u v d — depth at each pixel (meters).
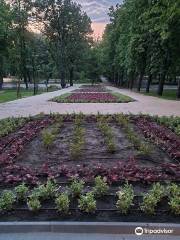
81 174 6.20
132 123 12.62
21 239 4.15
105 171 6.25
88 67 73.19
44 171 6.32
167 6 14.09
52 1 59.69
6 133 10.16
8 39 39.53
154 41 29.22
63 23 61.25
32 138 9.71
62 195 4.81
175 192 4.99
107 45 66.00
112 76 77.81
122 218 4.47
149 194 4.88
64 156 7.73
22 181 5.84
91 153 7.97
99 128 11.16
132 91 42.44
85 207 4.65
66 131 10.97
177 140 8.95
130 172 6.20
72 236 4.21
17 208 4.80
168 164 6.81
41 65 58.16
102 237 4.19
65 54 62.81
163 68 30.14
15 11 43.47
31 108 18.64
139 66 36.00
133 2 32.97
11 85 67.75
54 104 21.22
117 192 5.13
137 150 8.21
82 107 18.97
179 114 15.20
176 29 22.72
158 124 12.16
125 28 42.94
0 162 6.97
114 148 8.06
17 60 40.59
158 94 32.31
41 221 4.39
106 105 20.30
